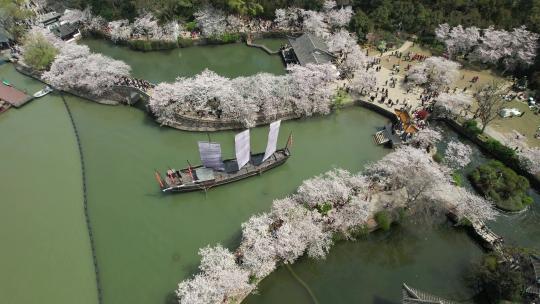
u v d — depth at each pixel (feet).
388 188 208.23
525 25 310.04
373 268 184.55
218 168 213.05
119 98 274.98
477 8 336.49
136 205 207.10
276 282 173.27
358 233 186.19
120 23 336.90
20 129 259.39
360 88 278.26
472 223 193.36
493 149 237.86
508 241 196.13
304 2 355.36
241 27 351.05
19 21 340.59
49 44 302.04
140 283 171.22
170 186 205.26
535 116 264.72
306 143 250.16
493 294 164.96
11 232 194.59
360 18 332.80
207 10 342.85
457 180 215.51
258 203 210.79
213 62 334.44
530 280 158.81
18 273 176.65
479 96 270.05
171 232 194.39
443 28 319.68
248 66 326.85
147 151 240.73
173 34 335.26
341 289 174.19
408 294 154.92
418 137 232.32
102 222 197.67
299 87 257.55
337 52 313.53
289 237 169.17
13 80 302.45
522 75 300.81
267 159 223.30
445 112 262.06
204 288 151.12
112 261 179.93
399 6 342.23
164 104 243.81
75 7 358.64
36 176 225.35
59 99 285.23
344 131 260.42
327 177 217.97
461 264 186.29
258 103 249.14
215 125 249.96
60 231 194.70
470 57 314.96
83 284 171.63
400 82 292.81
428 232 198.70
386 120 265.95
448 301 156.25
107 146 244.01
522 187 209.97
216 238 192.24
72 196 213.25
